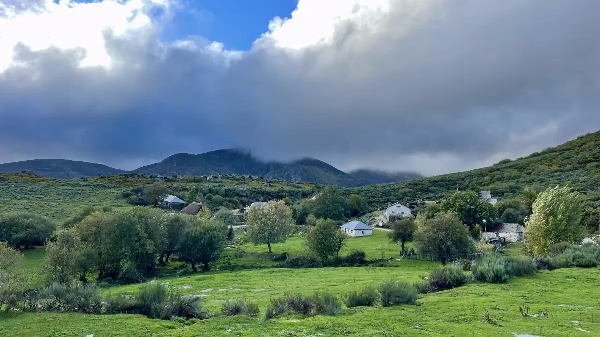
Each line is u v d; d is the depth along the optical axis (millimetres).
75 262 55812
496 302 26172
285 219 92188
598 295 27859
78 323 23234
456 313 23703
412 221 83625
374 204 170000
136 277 62844
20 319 24266
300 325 21484
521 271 36500
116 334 20938
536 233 56000
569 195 57500
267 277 58125
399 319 22484
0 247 54406
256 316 25047
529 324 20766
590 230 82875
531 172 187000
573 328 19922
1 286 28562
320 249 73562
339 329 20516
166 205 152500
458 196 108375
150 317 25766
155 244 70812
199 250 72250
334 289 42844
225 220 123312
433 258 70125
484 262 37188
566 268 39562
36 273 60750
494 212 106500
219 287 50031
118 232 65500
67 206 132000
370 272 59969
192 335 20078
